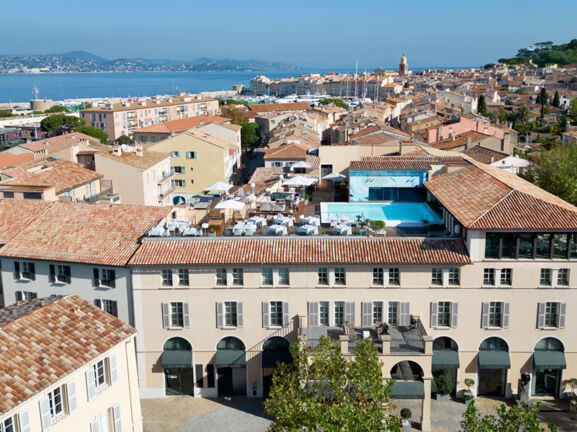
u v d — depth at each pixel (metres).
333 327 58.59
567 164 95.50
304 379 46.81
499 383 59.75
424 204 75.25
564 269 56.59
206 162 139.75
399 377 56.09
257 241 58.97
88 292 61.28
